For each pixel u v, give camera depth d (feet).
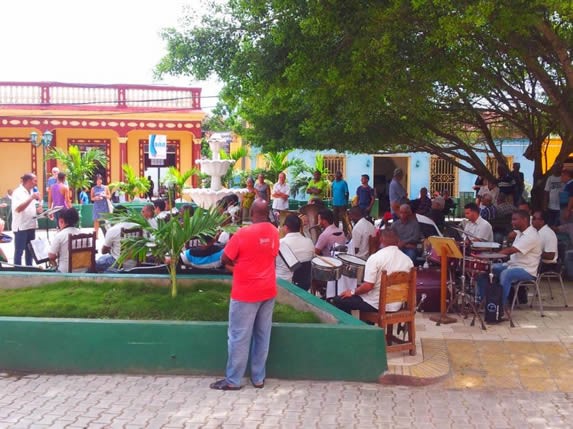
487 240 30.55
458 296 28.32
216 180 44.16
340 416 17.69
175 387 19.67
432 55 29.27
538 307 30.30
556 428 17.07
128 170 76.28
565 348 23.80
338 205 61.46
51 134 79.25
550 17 29.89
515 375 21.06
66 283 26.18
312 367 20.36
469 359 22.54
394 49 27.50
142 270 28.02
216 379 20.36
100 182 58.90
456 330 26.16
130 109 87.66
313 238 36.14
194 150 90.68
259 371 19.75
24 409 17.93
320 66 29.17
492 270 28.55
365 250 31.35
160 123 88.53
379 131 45.73
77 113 85.56
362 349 20.27
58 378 20.35
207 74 34.55
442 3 24.59
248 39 32.81
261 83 31.60
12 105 84.74
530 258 27.81
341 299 23.13
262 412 17.89
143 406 18.24
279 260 27.55
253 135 54.70
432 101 44.70
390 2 26.66
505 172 52.90
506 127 67.92
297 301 24.50
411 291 22.35
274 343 20.34
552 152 87.86
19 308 22.50
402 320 22.18
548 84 32.81
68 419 17.29
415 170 91.76
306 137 51.13
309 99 34.45
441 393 19.54
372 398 19.03
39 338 20.68
